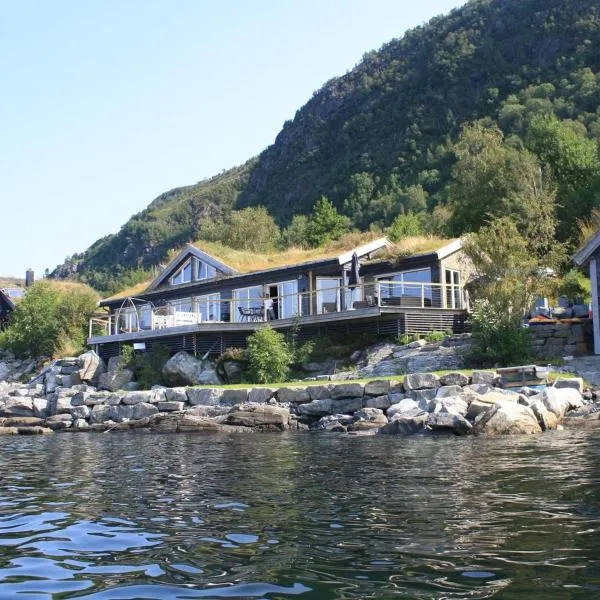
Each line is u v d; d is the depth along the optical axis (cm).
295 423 2173
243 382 2912
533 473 990
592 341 2498
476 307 2556
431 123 13700
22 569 567
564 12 14250
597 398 1956
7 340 4691
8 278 8381
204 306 3828
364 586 493
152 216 18725
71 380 3422
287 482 1009
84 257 19462
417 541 617
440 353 2562
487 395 1783
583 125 8581
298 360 2916
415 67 16212
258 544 627
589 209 4256
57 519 777
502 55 14500
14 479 1149
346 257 3325
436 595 470
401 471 1073
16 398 2955
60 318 4597
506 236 2655
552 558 549
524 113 10781
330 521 715
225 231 7181
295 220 8219
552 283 2962
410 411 1878
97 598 486
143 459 1417
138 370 3366
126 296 4191
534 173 4619
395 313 2894
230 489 959
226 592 489
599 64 12375
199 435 2053
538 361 2394
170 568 557
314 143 16238
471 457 1202
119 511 816
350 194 12750
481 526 665
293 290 3484
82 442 1983
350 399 2183
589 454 1178
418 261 3275
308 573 529
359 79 18125
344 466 1167
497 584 488
